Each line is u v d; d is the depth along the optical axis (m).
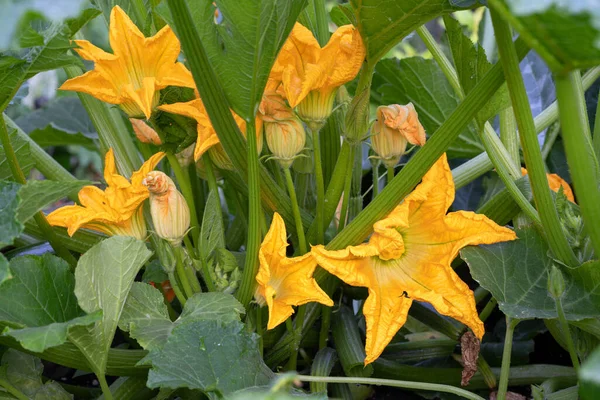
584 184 1.02
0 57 1.14
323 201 1.21
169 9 1.07
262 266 1.13
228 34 1.09
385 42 1.14
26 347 1.06
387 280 1.18
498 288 1.18
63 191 1.11
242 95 1.11
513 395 1.29
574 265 1.17
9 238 1.06
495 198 1.25
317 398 1.08
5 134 1.18
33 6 0.96
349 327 1.28
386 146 1.21
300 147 1.17
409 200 1.17
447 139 1.13
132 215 1.18
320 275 1.20
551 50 0.97
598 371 0.90
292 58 1.15
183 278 1.19
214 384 1.11
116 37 1.14
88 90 1.15
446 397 1.33
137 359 1.22
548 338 1.44
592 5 0.92
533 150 1.10
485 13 1.63
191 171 1.32
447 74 1.32
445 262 1.17
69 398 1.24
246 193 1.29
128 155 1.36
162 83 1.15
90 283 1.13
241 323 1.15
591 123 1.56
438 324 1.32
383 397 1.35
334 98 1.22
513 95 1.08
